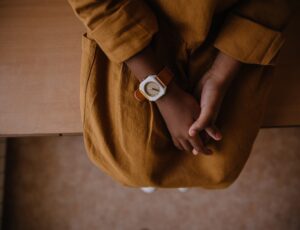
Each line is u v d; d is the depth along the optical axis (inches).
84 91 17.6
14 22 23.4
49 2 23.5
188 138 16.2
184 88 17.3
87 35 17.5
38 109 22.3
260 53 16.3
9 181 33.9
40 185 33.8
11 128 22.1
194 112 16.1
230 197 33.3
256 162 33.0
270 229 33.1
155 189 32.0
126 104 16.5
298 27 22.4
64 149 33.8
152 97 15.8
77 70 22.7
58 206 33.7
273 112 21.5
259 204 33.1
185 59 16.8
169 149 17.6
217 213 33.3
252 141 18.1
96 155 18.6
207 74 16.9
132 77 16.3
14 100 22.5
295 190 32.9
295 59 22.1
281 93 21.7
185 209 33.4
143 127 16.6
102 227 33.6
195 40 16.0
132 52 14.9
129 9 14.5
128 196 33.6
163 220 33.5
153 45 16.2
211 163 17.9
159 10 15.9
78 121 22.1
